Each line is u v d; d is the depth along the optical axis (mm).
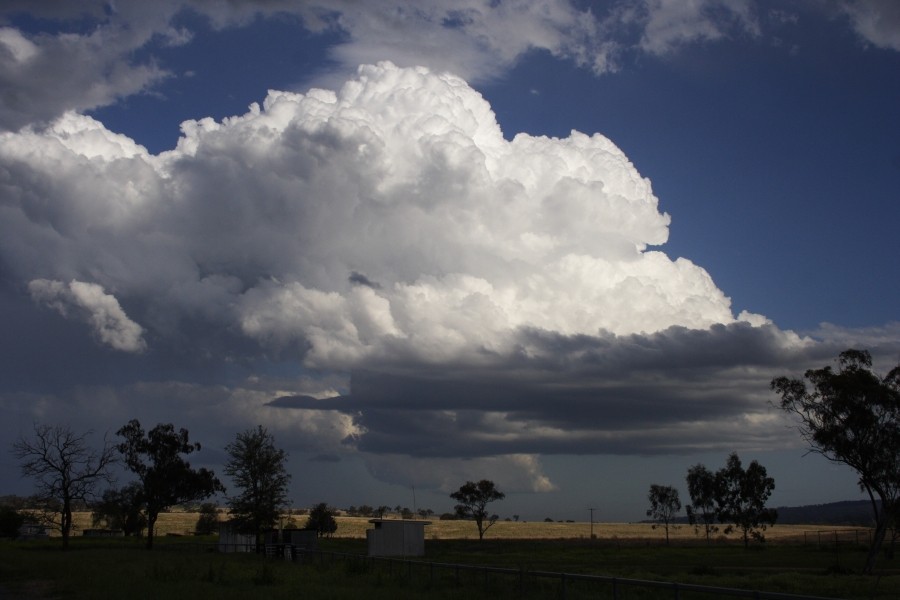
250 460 88562
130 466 100938
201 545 99062
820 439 60125
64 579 37875
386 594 28844
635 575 47938
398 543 80562
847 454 59531
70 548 88812
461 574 36719
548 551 93562
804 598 15625
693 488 122062
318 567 47562
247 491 88375
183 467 102188
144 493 102750
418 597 27797
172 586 32688
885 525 57812
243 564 53344
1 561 52406
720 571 55812
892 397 58656
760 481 115875
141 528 128875
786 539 136500
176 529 175750
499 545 110062
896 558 78062
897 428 58375
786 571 56375
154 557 62031
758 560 74250
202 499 105500
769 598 16391
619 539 146000
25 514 120312
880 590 38594
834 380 60125
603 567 58750
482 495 121938
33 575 41906
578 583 30688
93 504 97938
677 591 18422
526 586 28391
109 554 67875
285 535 86250
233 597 27969
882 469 57625
